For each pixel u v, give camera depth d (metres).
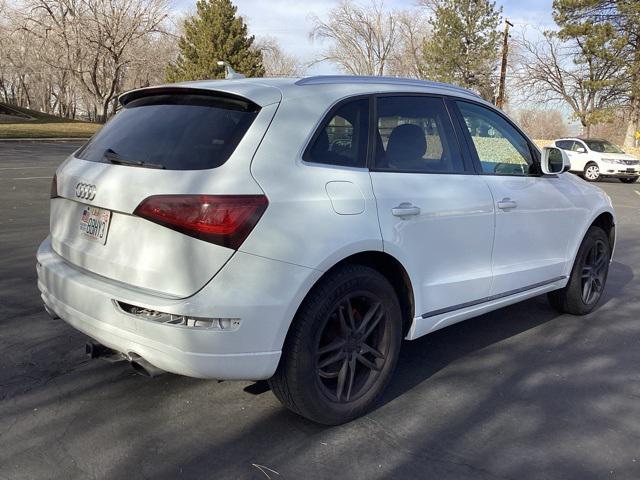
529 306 5.54
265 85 3.18
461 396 3.63
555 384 3.84
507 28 36.56
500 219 3.98
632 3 31.41
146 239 2.75
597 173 22.12
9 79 68.44
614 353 4.41
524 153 4.48
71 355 3.97
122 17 43.47
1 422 3.14
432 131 3.75
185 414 3.28
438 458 2.95
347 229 3.00
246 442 3.03
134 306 2.74
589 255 5.18
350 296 3.11
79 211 3.15
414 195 3.40
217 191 2.68
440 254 3.59
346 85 3.40
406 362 4.14
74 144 28.12
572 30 33.69
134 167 2.88
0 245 6.79
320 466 2.85
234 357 2.73
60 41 44.16
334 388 3.21
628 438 3.20
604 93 35.75
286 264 2.78
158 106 3.32
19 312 4.69
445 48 41.56
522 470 2.87
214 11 40.84
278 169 2.87
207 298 2.65
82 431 3.08
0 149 21.91
